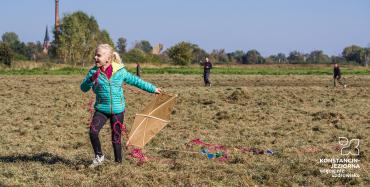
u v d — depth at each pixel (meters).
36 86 29.17
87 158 9.41
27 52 123.88
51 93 24.12
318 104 19.45
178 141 11.25
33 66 66.25
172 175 8.13
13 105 18.73
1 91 25.36
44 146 10.65
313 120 14.68
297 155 9.73
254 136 12.02
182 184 7.70
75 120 14.59
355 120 14.60
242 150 10.20
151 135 8.81
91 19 81.00
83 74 49.22
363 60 130.62
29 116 15.39
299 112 16.55
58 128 13.13
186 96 22.36
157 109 8.86
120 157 8.74
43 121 14.28
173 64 93.00
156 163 9.00
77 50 79.06
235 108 17.72
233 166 8.84
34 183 7.68
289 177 8.11
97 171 8.27
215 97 21.86
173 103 8.77
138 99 21.14
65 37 79.00
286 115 15.73
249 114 15.90
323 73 53.97
